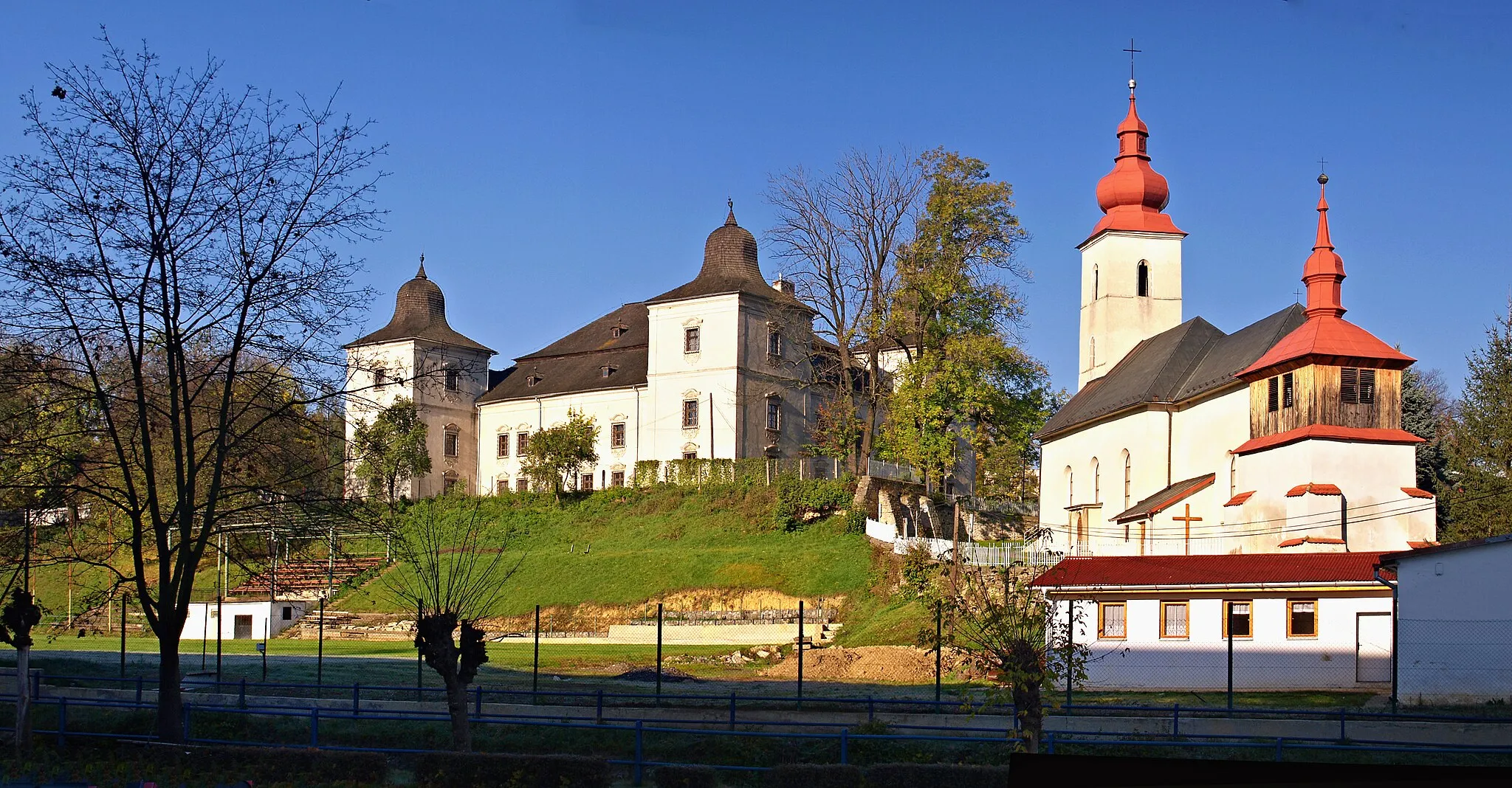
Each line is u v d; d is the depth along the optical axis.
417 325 106.38
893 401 72.19
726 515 79.62
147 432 28.77
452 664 27.34
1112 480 69.19
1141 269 82.75
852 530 71.00
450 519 88.31
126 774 26.41
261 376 30.36
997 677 25.17
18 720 28.62
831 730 29.36
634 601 65.38
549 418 101.31
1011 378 72.31
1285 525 52.66
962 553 61.12
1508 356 67.75
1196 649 39.88
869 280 76.62
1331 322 53.56
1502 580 35.59
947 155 73.62
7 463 32.34
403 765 28.30
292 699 35.66
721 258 93.88
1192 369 66.38
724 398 90.56
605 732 30.56
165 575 28.78
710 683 41.88
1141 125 84.38
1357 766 20.84
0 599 32.12
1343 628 39.03
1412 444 52.38
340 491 34.44
